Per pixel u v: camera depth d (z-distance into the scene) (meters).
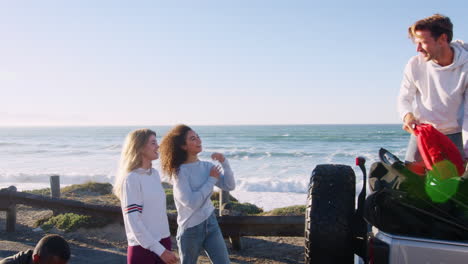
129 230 3.37
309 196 2.79
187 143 3.72
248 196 19.05
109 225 8.10
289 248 6.72
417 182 2.43
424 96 3.51
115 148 67.50
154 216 3.41
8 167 38.94
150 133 3.50
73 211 7.18
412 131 3.08
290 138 89.88
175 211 9.35
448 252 2.01
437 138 2.77
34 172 33.53
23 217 9.49
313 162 38.50
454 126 3.47
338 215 2.62
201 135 127.38
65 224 8.18
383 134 99.56
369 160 37.94
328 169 2.93
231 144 74.19
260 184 22.11
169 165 3.71
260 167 35.31
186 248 3.73
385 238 2.17
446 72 3.28
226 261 3.82
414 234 2.29
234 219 5.81
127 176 3.34
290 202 17.00
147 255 3.33
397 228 2.34
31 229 8.29
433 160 2.73
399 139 75.94
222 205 7.98
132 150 3.42
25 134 184.75
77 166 38.47
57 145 81.06
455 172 2.64
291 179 24.88
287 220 5.66
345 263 2.60
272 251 6.57
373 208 2.39
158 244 3.23
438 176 2.61
